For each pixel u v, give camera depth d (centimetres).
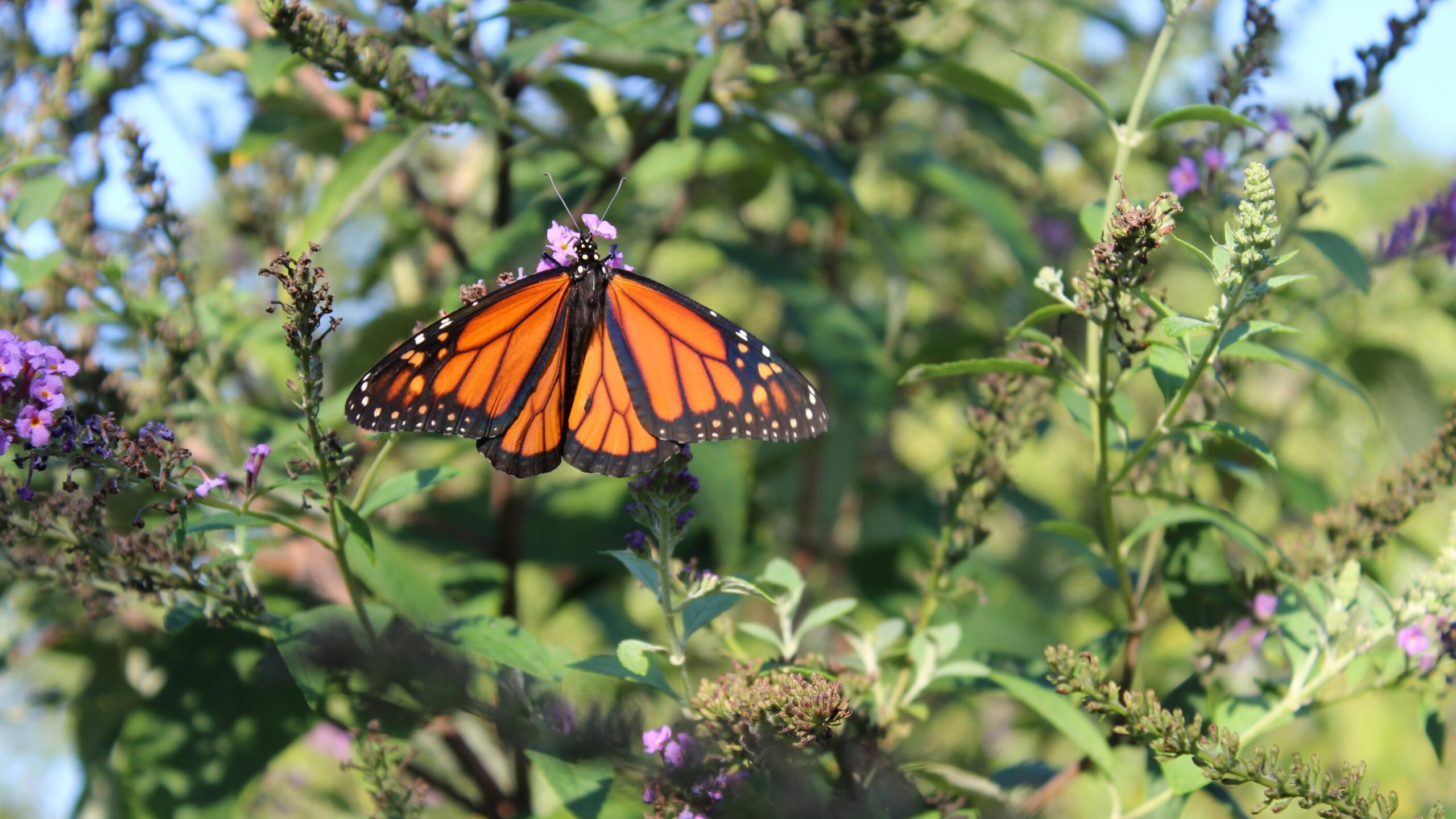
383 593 114
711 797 109
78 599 114
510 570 122
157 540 111
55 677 124
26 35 123
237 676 116
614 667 110
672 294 112
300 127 123
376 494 111
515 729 110
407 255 130
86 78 122
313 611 112
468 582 122
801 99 128
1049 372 113
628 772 110
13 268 117
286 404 123
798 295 126
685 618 110
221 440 120
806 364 131
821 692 107
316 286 109
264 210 125
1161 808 113
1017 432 116
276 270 110
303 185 128
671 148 128
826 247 137
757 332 145
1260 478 116
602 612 128
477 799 121
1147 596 126
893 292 124
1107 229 112
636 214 130
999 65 142
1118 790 113
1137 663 117
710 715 109
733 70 121
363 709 111
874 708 113
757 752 108
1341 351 126
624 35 118
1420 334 133
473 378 111
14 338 109
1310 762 108
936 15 128
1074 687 108
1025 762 117
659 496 109
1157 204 109
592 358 111
